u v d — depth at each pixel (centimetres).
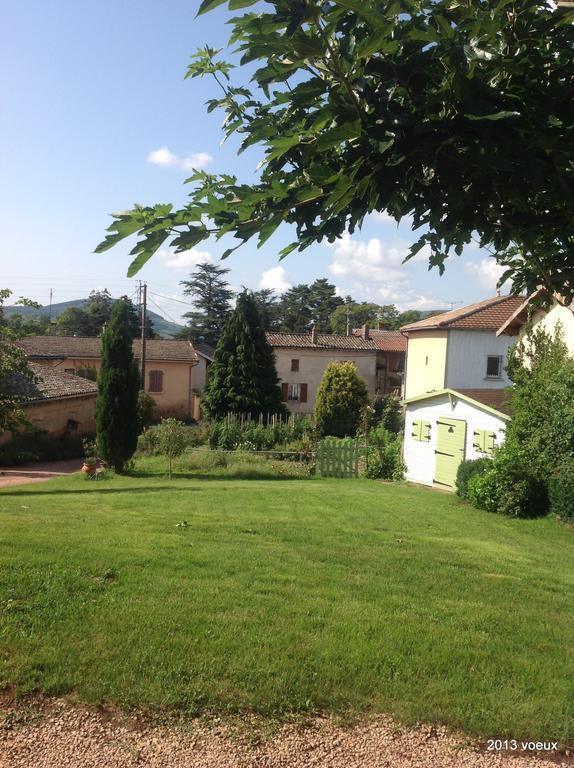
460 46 188
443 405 1891
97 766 321
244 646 439
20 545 681
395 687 397
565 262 274
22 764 320
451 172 204
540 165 198
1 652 420
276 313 7781
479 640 475
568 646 477
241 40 205
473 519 1198
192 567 636
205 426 2825
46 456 2589
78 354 4072
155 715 361
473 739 352
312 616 504
